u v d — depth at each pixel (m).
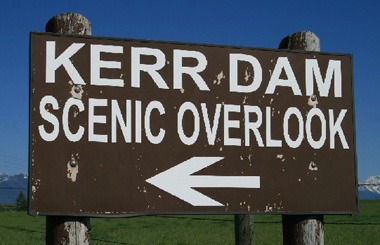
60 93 5.91
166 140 6.12
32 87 5.86
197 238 40.00
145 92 6.11
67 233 5.86
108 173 5.95
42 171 5.81
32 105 5.85
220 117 6.29
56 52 5.95
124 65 6.09
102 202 5.91
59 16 6.19
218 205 6.20
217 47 6.36
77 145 5.91
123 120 6.03
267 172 6.38
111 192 5.94
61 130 5.89
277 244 35.22
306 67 6.61
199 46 6.30
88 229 6.00
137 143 6.05
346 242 35.53
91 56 6.02
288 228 6.71
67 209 5.83
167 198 6.07
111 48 6.07
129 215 5.95
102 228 48.03
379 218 54.22
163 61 6.19
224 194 6.23
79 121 5.93
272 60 6.52
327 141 6.59
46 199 5.79
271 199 6.36
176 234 42.84
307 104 6.57
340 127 6.63
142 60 6.14
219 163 6.24
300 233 6.60
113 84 6.04
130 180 6.00
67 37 5.99
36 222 56.50
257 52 6.48
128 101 6.06
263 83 6.45
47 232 5.95
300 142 6.50
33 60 5.89
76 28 6.18
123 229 47.28
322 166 6.54
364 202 79.19
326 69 6.66
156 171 6.07
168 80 6.18
